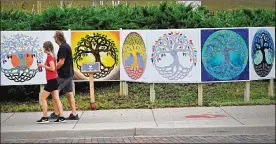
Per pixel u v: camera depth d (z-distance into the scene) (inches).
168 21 582.2
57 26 563.2
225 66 490.0
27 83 490.9
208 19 598.5
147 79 493.4
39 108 473.7
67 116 436.1
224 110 459.5
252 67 499.8
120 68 522.0
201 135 382.6
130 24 578.9
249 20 623.2
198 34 484.4
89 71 465.4
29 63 489.7
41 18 568.1
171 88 557.6
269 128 386.6
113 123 402.6
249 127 385.7
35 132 374.9
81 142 358.6
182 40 486.0
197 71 485.1
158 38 489.1
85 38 517.0
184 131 383.9
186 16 593.6
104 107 476.1
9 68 488.4
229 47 490.3
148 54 491.5
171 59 488.4
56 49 492.1
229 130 385.4
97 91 553.3
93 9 606.9
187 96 527.8
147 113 449.4
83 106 478.6
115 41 519.5
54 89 409.1
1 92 527.2
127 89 529.0
